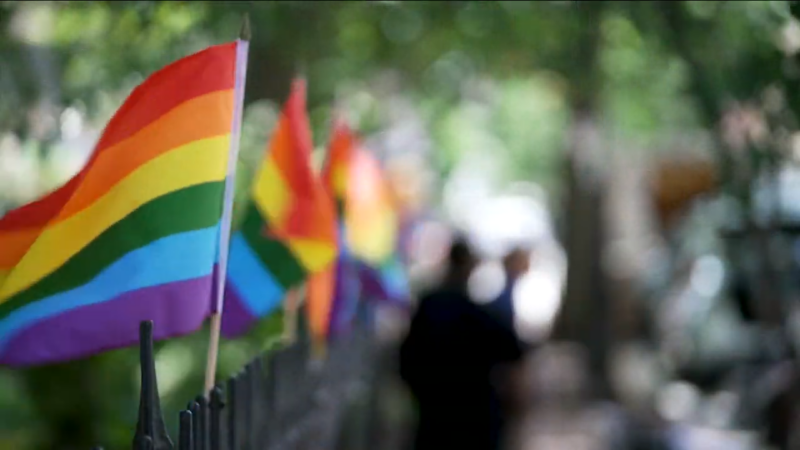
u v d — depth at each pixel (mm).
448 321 25344
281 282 13727
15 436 19031
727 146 17000
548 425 40062
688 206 29109
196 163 9984
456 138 45500
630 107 29703
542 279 60125
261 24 17312
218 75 10094
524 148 52750
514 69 25094
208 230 10039
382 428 31312
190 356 19938
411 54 24141
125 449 20203
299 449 15219
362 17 20297
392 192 23219
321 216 13266
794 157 16594
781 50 15984
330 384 19516
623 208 52031
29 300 9602
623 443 23984
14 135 16281
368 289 20875
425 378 25516
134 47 17406
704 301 23250
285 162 13133
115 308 9719
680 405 24141
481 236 56750
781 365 20875
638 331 40312
